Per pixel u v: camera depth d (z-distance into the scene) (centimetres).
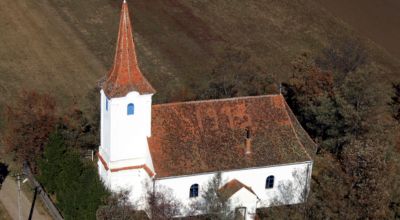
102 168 10406
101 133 10306
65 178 10431
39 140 11344
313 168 11112
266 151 10412
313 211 9856
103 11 18162
